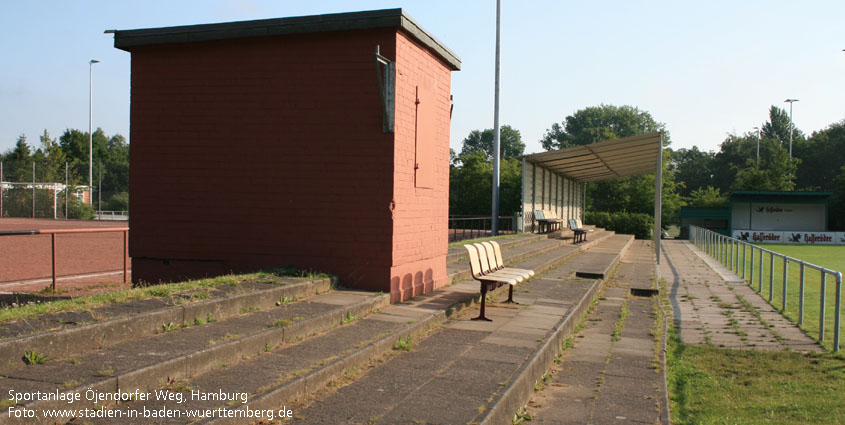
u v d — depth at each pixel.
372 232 8.07
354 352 5.23
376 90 8.05
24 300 8.20
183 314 5.41
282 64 8.38
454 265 12.30
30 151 60.59
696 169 94.81
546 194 28.69
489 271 8.88
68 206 43.62
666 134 95.56
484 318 7.78
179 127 8.74
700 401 5.71
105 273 11.88
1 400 3.20
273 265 8.41
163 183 8.80
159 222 8.81
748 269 19.62
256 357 4.98
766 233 44.53
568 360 6.68
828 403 5.64
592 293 11.05
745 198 47.06
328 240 8.23
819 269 8.56
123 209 51.44
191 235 8.71
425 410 4.11
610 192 51.97
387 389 4.61
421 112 8.88
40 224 31.94
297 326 5.71
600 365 6.44
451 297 8.79
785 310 10.84
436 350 6.02
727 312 10.91
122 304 5.48
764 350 7.86
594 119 100.44
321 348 5.36
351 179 8.14
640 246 31.98
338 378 4.84
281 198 8.40
